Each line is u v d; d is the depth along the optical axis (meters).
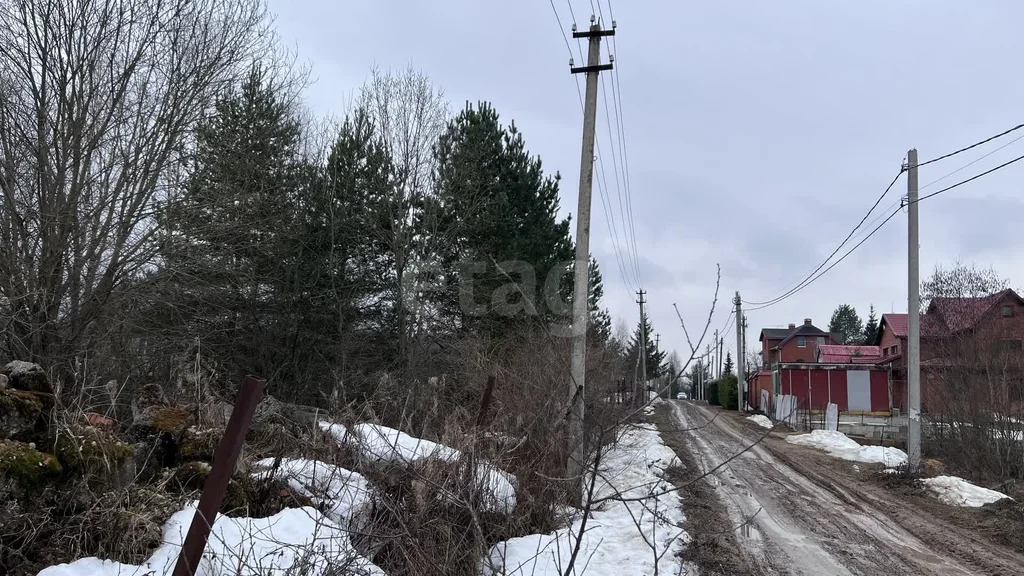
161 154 14.34
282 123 20.50
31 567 4.12
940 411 18.94
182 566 3.70
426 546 5.57
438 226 24.50
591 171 11.65
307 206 22.14
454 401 11.82
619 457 14.62
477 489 6.65
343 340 20.66
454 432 7.59
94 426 5.28
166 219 14.08
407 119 25.14
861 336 101.81
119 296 13.47
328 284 22.05
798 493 13.29
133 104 13.88
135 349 14.38
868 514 11.54
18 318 11.33
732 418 36.28
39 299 11.66
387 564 5.48
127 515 4.44
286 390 19.50
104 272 13.24
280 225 19.64
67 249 12.33
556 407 9.91
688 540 8.53
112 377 12.44
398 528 5.74
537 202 25.28
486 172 24.89
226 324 18.23
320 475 6.10
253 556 4.22
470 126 24.92
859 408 40.66
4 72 12.43
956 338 19.25
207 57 14.91
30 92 12.70
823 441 23.23
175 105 14.32
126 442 5.68
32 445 4.66
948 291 24.19
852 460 19.36
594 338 18.83
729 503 11.69
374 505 5.86
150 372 13.84
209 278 16.39
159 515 4.67
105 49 13.17
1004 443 16.33
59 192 12.42
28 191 12.42
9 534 4.14
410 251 24.25
